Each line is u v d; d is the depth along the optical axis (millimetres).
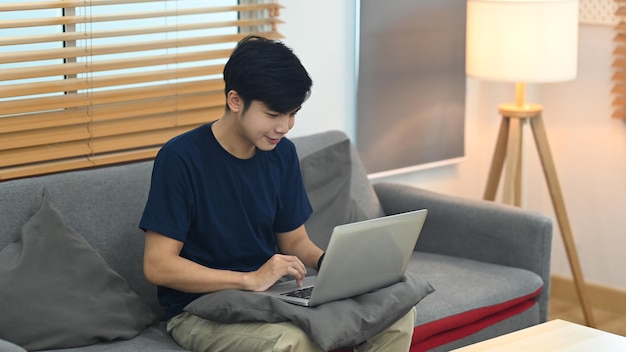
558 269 4406
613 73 4078
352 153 3529
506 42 3646
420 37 3977
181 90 3250
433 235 3463
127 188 2850
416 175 4180
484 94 4395
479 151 4430
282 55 2434
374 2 3801
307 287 2553
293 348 2299
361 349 2508
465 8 4109
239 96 2459
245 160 2607
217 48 3516
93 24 3170
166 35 3264
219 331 2432
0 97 2844
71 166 3029
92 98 3045
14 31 3008
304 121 3717
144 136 3189
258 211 2629
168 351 2465
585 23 4109
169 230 2480
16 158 2906
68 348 2473
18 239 2609
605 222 4203
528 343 2463
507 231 3281
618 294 4180
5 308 2420
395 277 2555
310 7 3658
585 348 2428
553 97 4277
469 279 3141
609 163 4148
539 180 4402
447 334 2961
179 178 2500
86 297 2545
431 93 4070
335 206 3193
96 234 2758
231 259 2615
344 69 3803
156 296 2855
